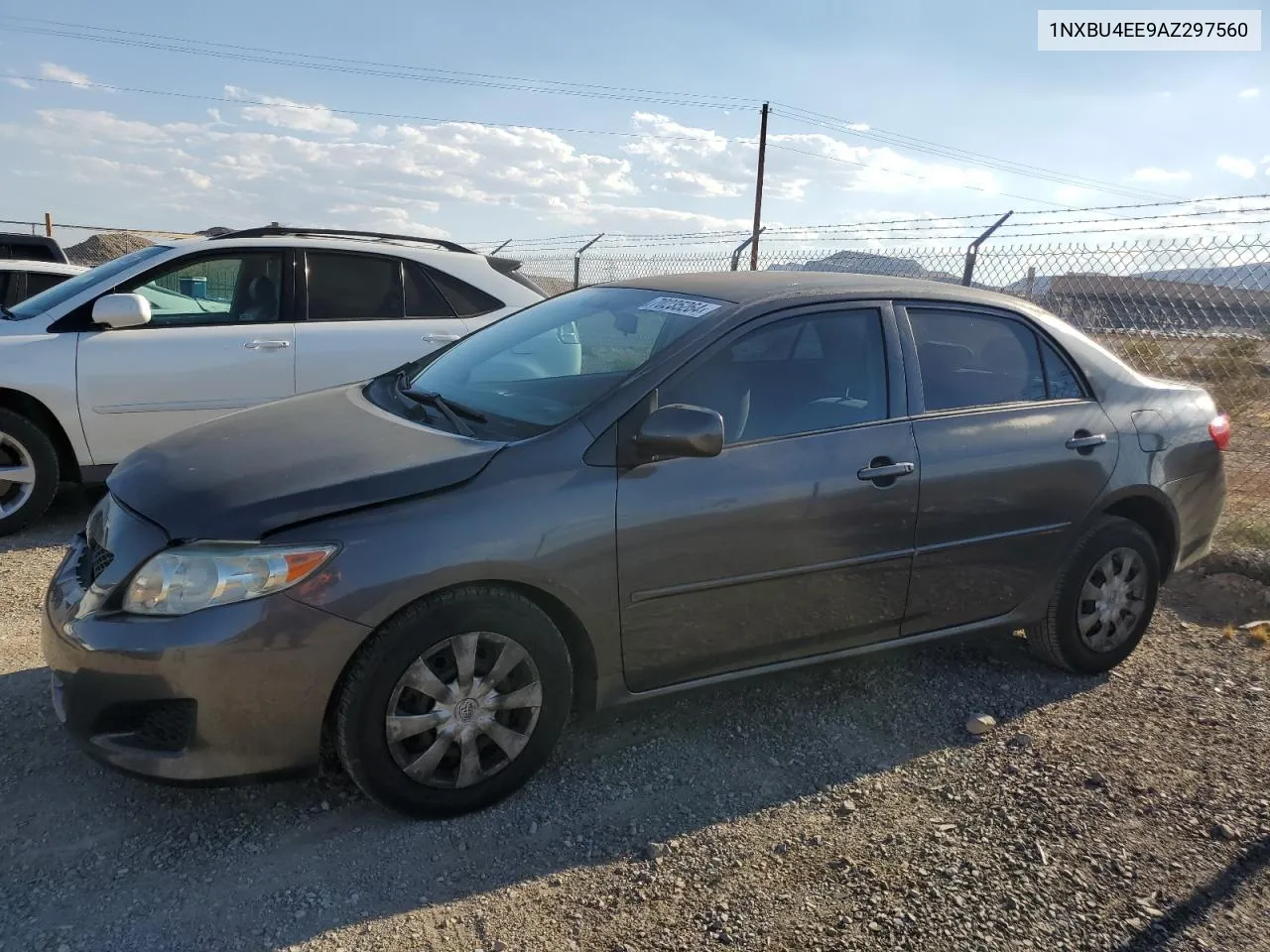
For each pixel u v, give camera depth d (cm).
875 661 425
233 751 269
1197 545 450
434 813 294
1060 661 415
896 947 250
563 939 250
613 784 322
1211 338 816
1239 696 403
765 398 338
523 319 418
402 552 273
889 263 800
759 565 329
